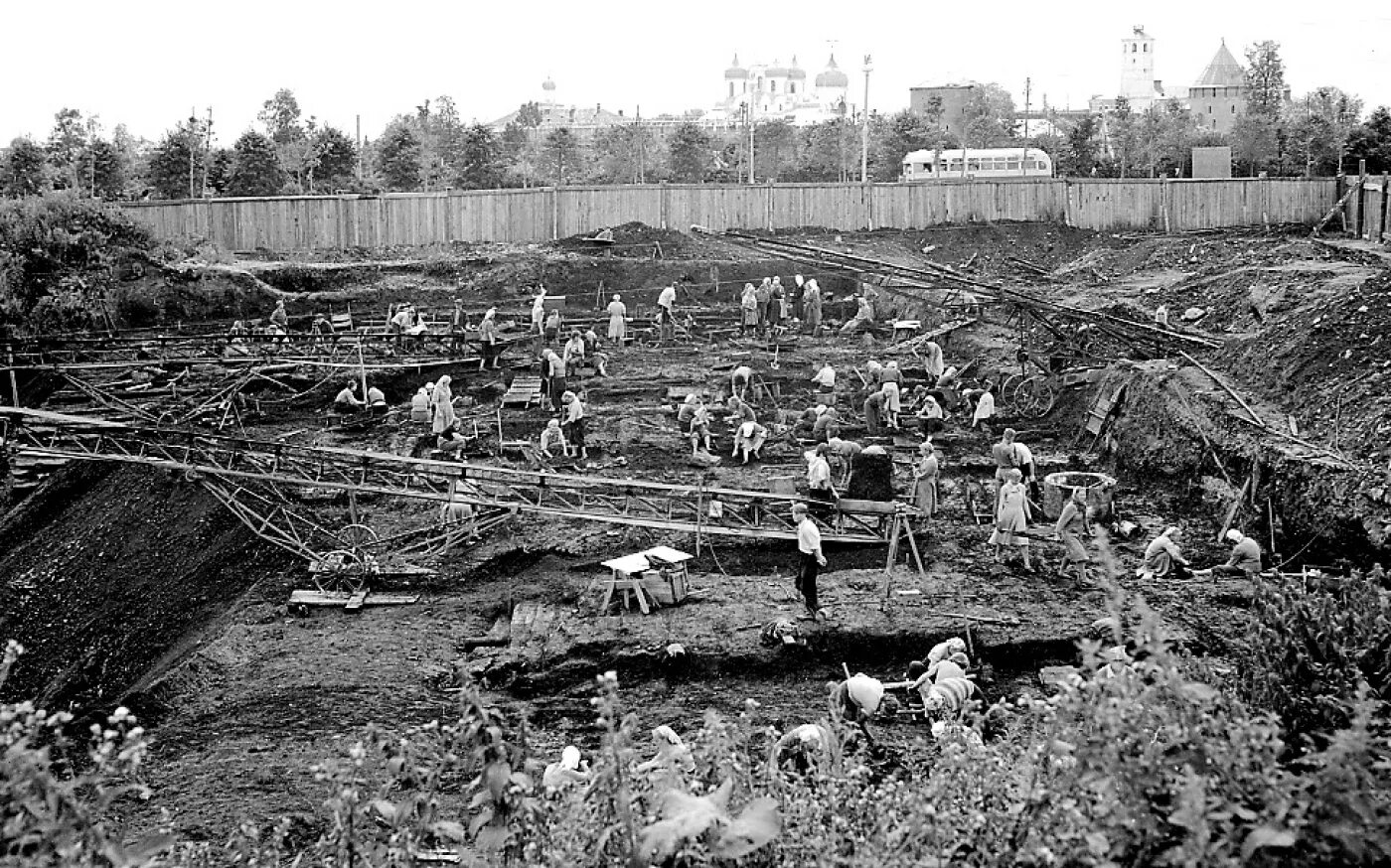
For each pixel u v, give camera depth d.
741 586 21.88
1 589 28.48
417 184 71.81
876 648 19.33
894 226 61.81
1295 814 6.94
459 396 36.38
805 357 41.34
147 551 27.55
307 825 14.50
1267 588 11.02
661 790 8.15
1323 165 73.44
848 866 7.92
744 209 60.38
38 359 38.59
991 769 8.36
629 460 29.78
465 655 20.05
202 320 46.00
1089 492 25.09
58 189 61.00
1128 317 38.34
